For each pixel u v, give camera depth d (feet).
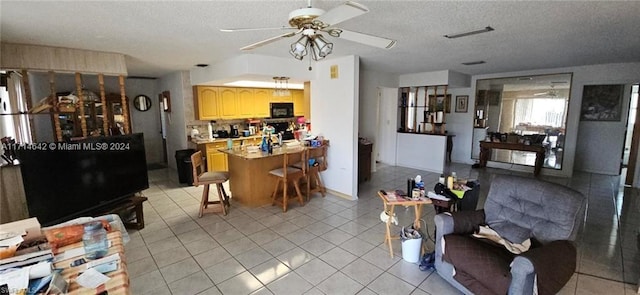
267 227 11.56
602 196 15.21
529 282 5.84
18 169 9.10
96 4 6.61
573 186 17.13
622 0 6.72
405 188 17.04
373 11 7.41
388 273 8.40
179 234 10.96
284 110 23.02
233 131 20.95
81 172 9.38
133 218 12.16
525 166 21.40
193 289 7.73
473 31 9.45
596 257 9.16
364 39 7.12
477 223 8.16
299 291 7.63
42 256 4.35
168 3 6.61
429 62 16.15
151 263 8.98
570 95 18.83
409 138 22.34
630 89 18.54
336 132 15.12
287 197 13.88
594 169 20.52
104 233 5.18
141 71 18.62
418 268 8.64
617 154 19.57
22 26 8.16
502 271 6.12
